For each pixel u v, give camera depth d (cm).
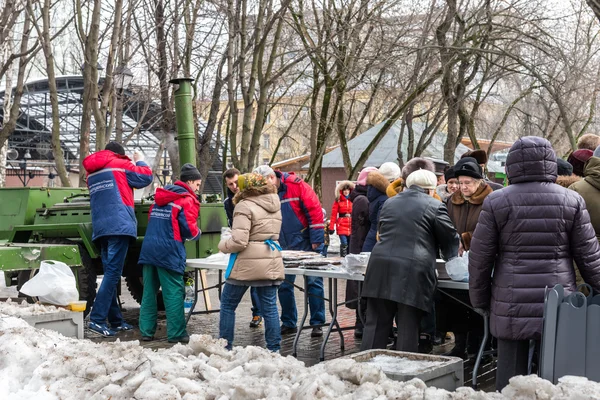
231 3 1602
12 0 1550
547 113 2480
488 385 633
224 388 406
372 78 2228
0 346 510
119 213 847
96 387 438
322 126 2044
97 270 977
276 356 473
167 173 3241
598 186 538
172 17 1811
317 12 2061
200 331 898
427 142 2342
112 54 1422
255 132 1638
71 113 3859
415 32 1953
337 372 397
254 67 1595
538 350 520
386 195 797
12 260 711
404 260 604
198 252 966
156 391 401
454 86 2103
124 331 897
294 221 876
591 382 359
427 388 374
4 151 2242
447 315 702
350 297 846
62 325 636
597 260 478
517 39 1905
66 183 1509
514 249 480
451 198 718
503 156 3588
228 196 963
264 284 700
